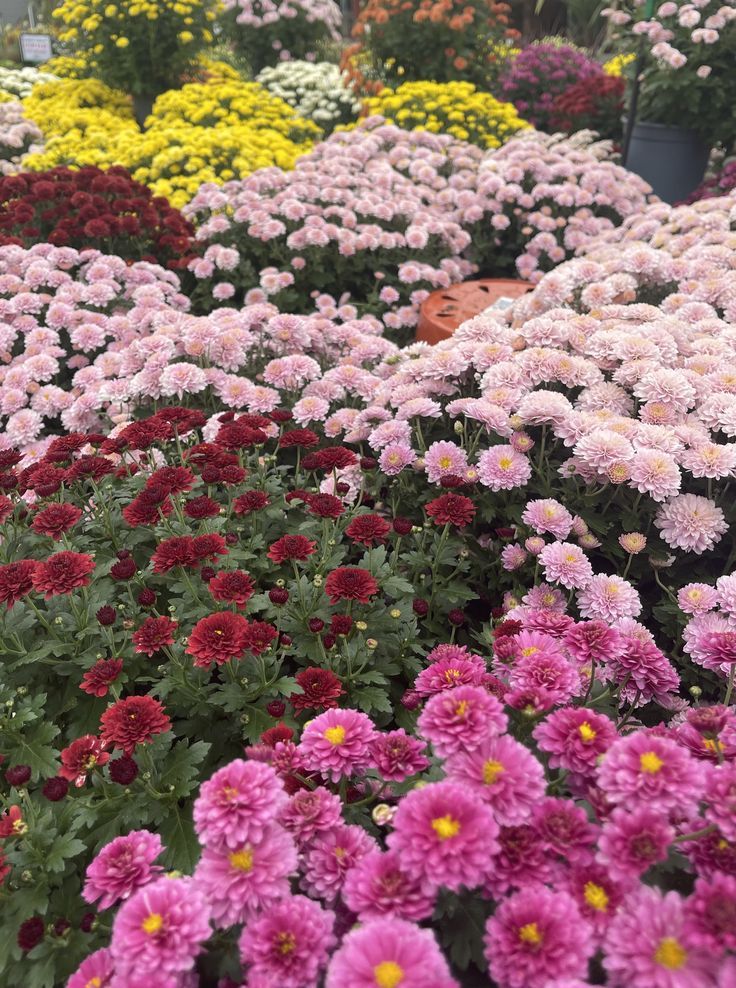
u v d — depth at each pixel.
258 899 1.45
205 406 4.32
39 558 2.86
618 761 1.50
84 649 2.50
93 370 4.39
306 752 1.76
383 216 6.46
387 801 1.86
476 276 7.65
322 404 3.61
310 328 4.53
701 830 1.49
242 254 6.34
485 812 1.42
